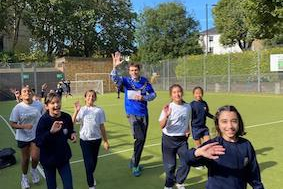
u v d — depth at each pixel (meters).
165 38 55.09
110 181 7.10
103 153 9.40
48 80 40.34
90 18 47.84
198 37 56.78
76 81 40.69
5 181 7.39
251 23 27.02
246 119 14.47
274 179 6.78
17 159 9.07
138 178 7.21
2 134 13.30
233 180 3.31
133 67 7.07
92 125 6.27
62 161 5.16
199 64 33.69
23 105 6.54
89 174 6.34
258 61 27.98
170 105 6.04
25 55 46.12
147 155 8.99
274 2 24.86
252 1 25.61
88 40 49.50
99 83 40.94
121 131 12.95
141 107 7.10
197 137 7.61
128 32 52.00
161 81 38.06
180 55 54.97
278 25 25.91
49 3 46.44
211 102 22.42
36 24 48.28
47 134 5.03
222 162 3.29
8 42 53.34
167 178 6.11
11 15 46.88
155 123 14.40
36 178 7.02
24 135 6.62
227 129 3.33
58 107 5.15
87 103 6.37
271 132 11.45
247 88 29.16
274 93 26.95
